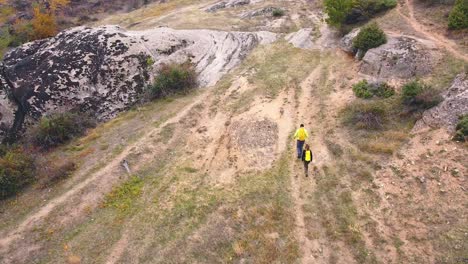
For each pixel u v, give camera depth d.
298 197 14.70
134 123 21.19
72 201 15.93
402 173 14.33
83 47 24.11
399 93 18.58
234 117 20.42
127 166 17.41
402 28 23.52
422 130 15.84
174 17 36.78
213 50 26.58
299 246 12.74
